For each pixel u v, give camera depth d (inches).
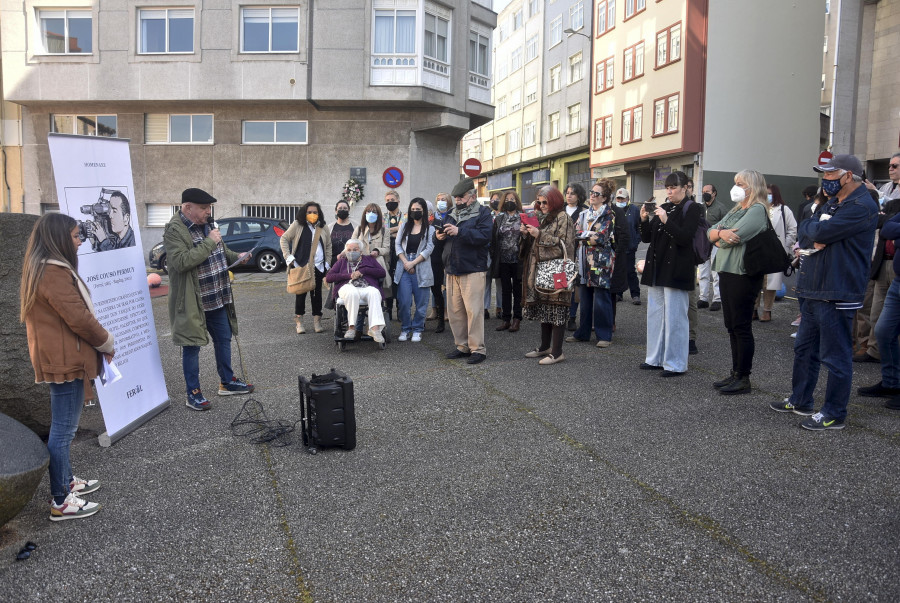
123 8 821.2
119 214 213.6
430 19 840.3
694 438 190.5
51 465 149.0
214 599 118.5
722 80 1133.1
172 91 828.0
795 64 1198.3
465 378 264.7
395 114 864.3
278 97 825.5
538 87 1712.6
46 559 133.0
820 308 190.9
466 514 148.6
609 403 226.5
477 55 937.5
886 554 126.3
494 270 362.3
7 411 195.5
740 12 1135.0
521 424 207.6
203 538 140.6
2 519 133.4
